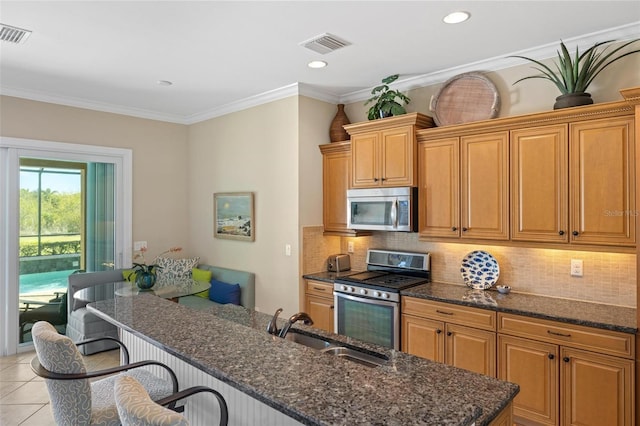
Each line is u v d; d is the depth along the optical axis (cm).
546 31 280
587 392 249
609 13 254
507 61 326
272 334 194
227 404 179
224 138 494
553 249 286
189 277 500
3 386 344
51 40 293
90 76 375
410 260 389
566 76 281
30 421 289
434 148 346
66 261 454
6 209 411
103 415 177
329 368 147
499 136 310
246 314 246
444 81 367
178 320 207
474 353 296
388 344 343
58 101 439
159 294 363
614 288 286
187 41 296
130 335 258
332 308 391
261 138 447
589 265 296
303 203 415
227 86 408
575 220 275
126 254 494
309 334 205
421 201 354
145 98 451
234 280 462
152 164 519
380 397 126
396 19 261
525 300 302
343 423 110
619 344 238
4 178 410
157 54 322
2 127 405
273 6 244
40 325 186
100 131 473
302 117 412
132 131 500
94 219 474
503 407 126
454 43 300
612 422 240
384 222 368
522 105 323
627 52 278
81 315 412
